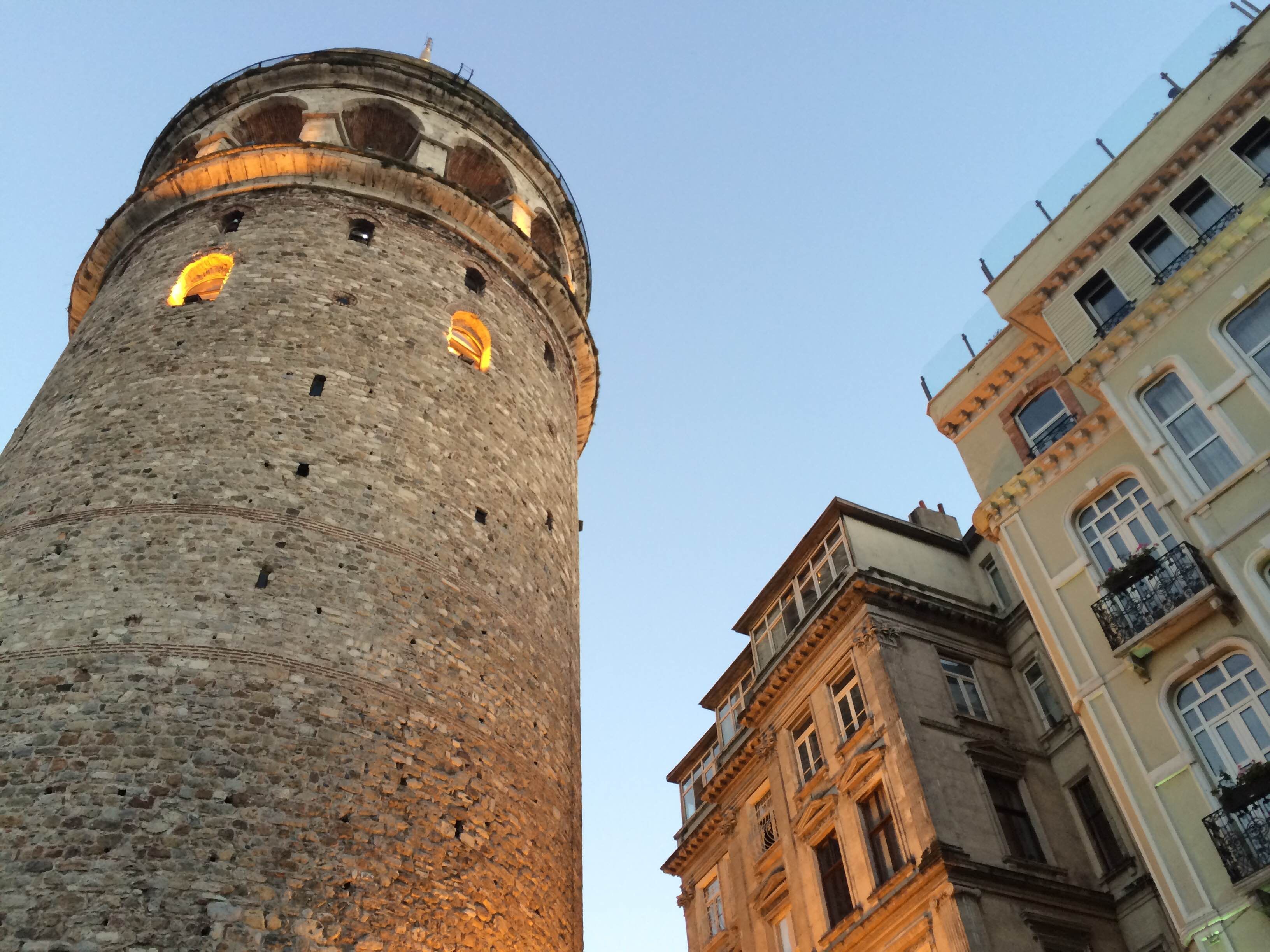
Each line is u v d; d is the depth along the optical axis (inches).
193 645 789.2
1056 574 951.6
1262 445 797.2
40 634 786.8
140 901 658.2
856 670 1119.0
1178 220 933.2
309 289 1120.2
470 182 1561.3
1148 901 925.2
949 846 920.9
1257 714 766.5
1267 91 898.1
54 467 941.2
